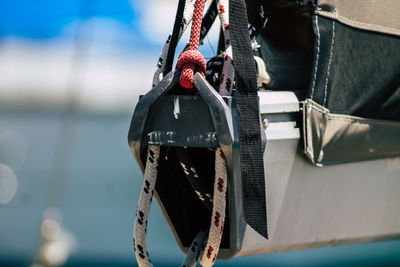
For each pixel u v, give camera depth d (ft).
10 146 29.45
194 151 4.96
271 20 5.45
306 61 5.52
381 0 5.22
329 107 5.11
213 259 4.76
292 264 12.07
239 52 4.65
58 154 11.16
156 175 4.78
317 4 5.07
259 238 4.98
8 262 14.73
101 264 14.44
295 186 5.08
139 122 4.71
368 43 5.20
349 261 11.81
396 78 5.27
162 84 4.69
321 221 5.22
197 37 4.73
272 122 4.98
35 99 35.96
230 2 4.65
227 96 4.68
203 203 5.01
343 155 5.20
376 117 5.30
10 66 37.35
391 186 5.44
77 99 12.25
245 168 4.63
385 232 5.49
